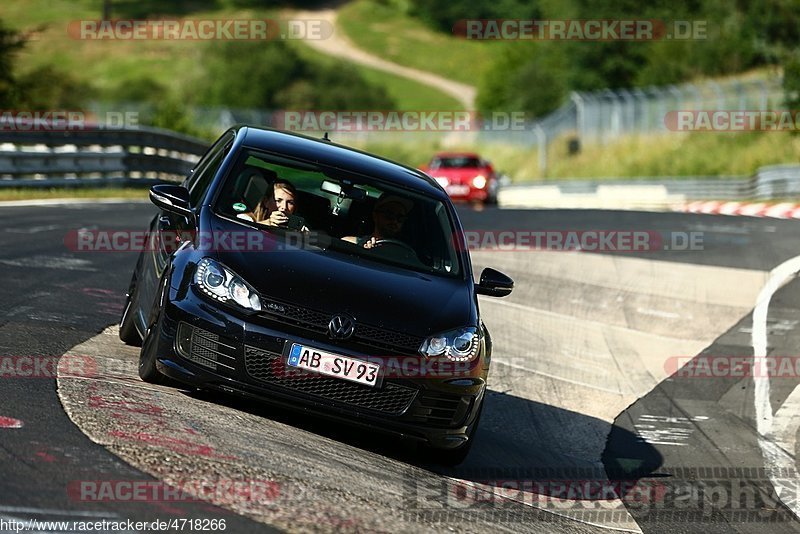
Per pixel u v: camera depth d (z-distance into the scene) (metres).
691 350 40.00
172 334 19.81
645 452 26.81
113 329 27.69
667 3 197.50
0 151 66.31
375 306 20.25
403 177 24.69
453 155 105.12
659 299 48.69
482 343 21.17
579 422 29.22
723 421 30.48
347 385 19.59
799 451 27.81
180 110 130.88
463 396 20.22
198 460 16.47
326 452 19.20
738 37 183.38
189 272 20.31
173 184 23.30
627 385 34.31
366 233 22.88
